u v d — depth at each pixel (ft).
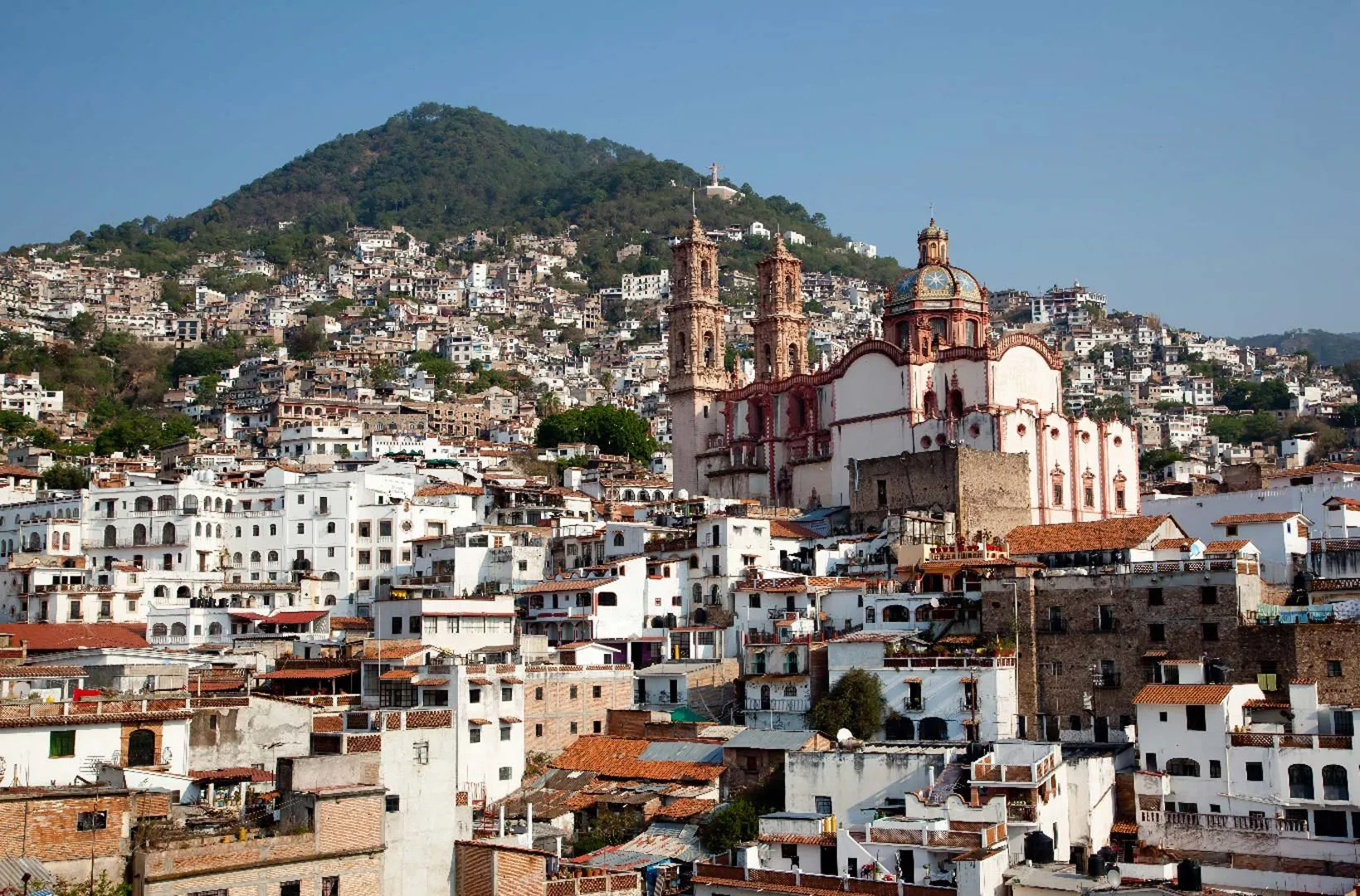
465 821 310.24
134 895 251.80
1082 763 343.05
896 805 345.31
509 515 637.30
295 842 266.57
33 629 504.02
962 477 491.31
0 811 252.21
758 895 302.25
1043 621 404.57
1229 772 343.87
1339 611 383.04
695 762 392.06
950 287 627.87
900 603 429.79
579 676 429.79
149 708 325.42
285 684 415.64
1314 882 314.76
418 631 447.42
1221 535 500.33
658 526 558.15
